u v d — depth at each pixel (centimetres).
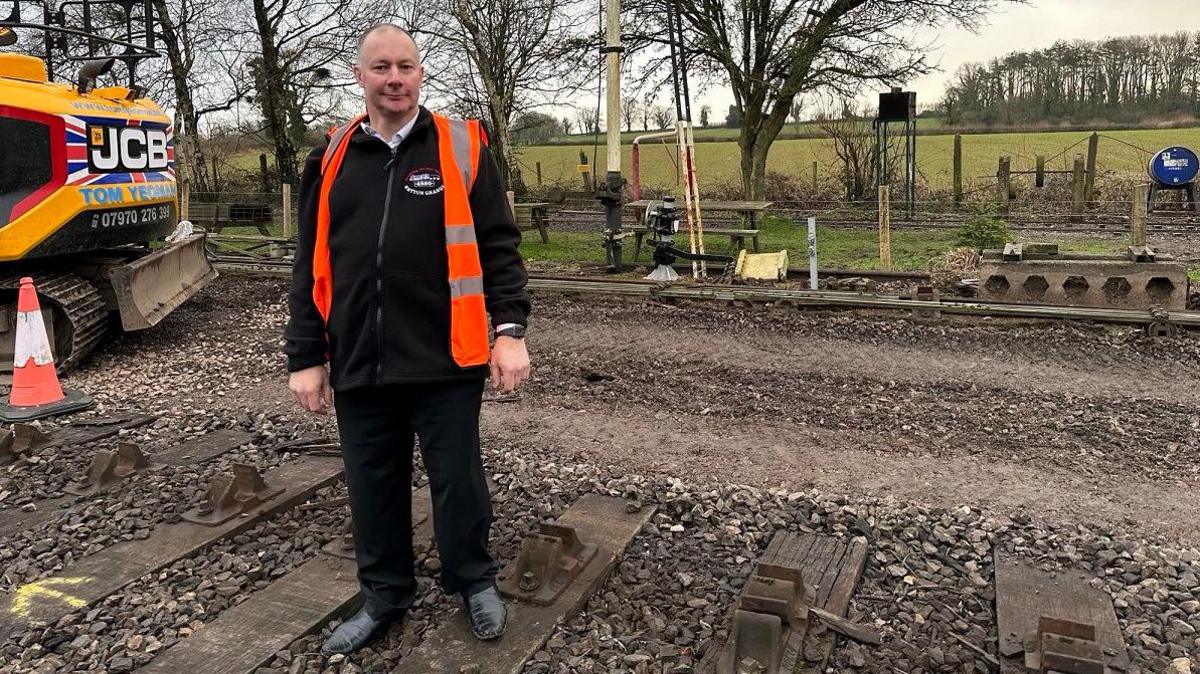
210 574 376
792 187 2044
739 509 430
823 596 346
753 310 871
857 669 304
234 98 2100
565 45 1844
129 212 750
